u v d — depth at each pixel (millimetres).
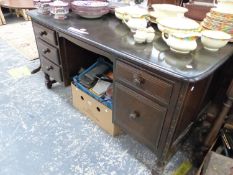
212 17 1045
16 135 1422
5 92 1835
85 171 1219
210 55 952
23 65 2262
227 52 993
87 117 1606
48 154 1307
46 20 1344
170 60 885
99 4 1404
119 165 1262
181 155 1343
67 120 1571
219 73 1332
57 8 1322
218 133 1242
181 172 1232
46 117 1589
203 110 1432
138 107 1036
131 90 1021
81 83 1512
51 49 1467
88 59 1667
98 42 1036
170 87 840
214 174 1012
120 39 1090
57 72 1565
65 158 1288
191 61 886
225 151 1178
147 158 1312
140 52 948
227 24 1017
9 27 3279
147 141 1104
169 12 1136
